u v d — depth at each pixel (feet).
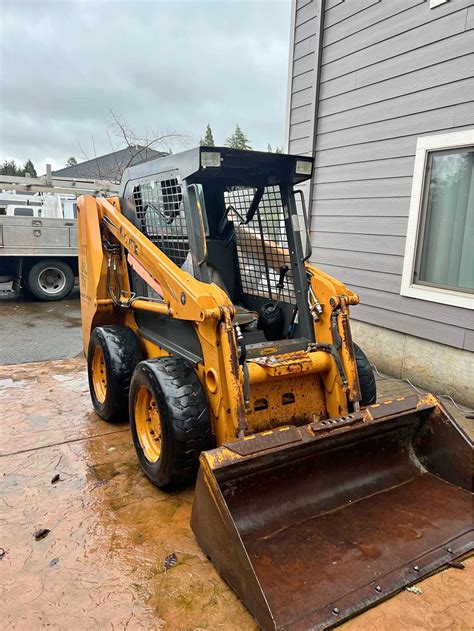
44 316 30.50
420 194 16.56
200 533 8.20
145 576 7.95
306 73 20.94
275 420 10.31
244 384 9.43
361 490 9.55
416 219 16.72
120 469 11.43
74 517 9.53
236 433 9.06
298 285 11.59
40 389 16.90
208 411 9.72
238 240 13.51
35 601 7.40
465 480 9.66
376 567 7.75
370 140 18.31
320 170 20.88
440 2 15.24
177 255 11.53
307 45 20.70
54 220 33.86
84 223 15.38
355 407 10.36
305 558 7.89
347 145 19.36
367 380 11.91
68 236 34.55
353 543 8.26
